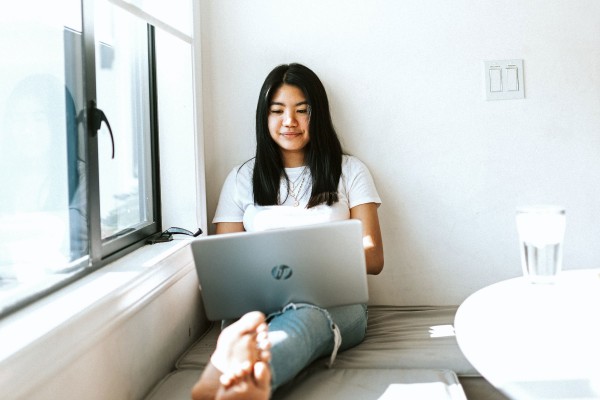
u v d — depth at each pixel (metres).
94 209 1.42
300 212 1.83
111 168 1.59
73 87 1.36
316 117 1.86
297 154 1.94
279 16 1.99
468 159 1.98
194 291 1.82
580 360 0.84
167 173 1.93
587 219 1.96
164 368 1.55
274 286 1.28
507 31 1.92
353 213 1.87
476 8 1.93
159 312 1.52
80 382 1.11
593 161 1.94
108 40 1.57
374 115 1.99
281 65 1.91
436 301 2.03
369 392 1.21
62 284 1.27
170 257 1.60
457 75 1.95
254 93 2.03
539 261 1.14
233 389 1.01
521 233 1.15
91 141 1.41
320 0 1.97
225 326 1.51
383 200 2.01
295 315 1.26
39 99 1.22
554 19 1.91
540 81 1.93
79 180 1.39
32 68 1.19
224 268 1.26
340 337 1.38
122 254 1.59
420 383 1.24
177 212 1.93
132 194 1.74
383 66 1.97
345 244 1.25
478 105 1.95
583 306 1.04
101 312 1.17
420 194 2.00
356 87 1.99
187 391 1.29
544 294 1.13
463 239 2.00
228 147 2.06
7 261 1.11
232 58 2.02
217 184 2.08
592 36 1.90
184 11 1.89
